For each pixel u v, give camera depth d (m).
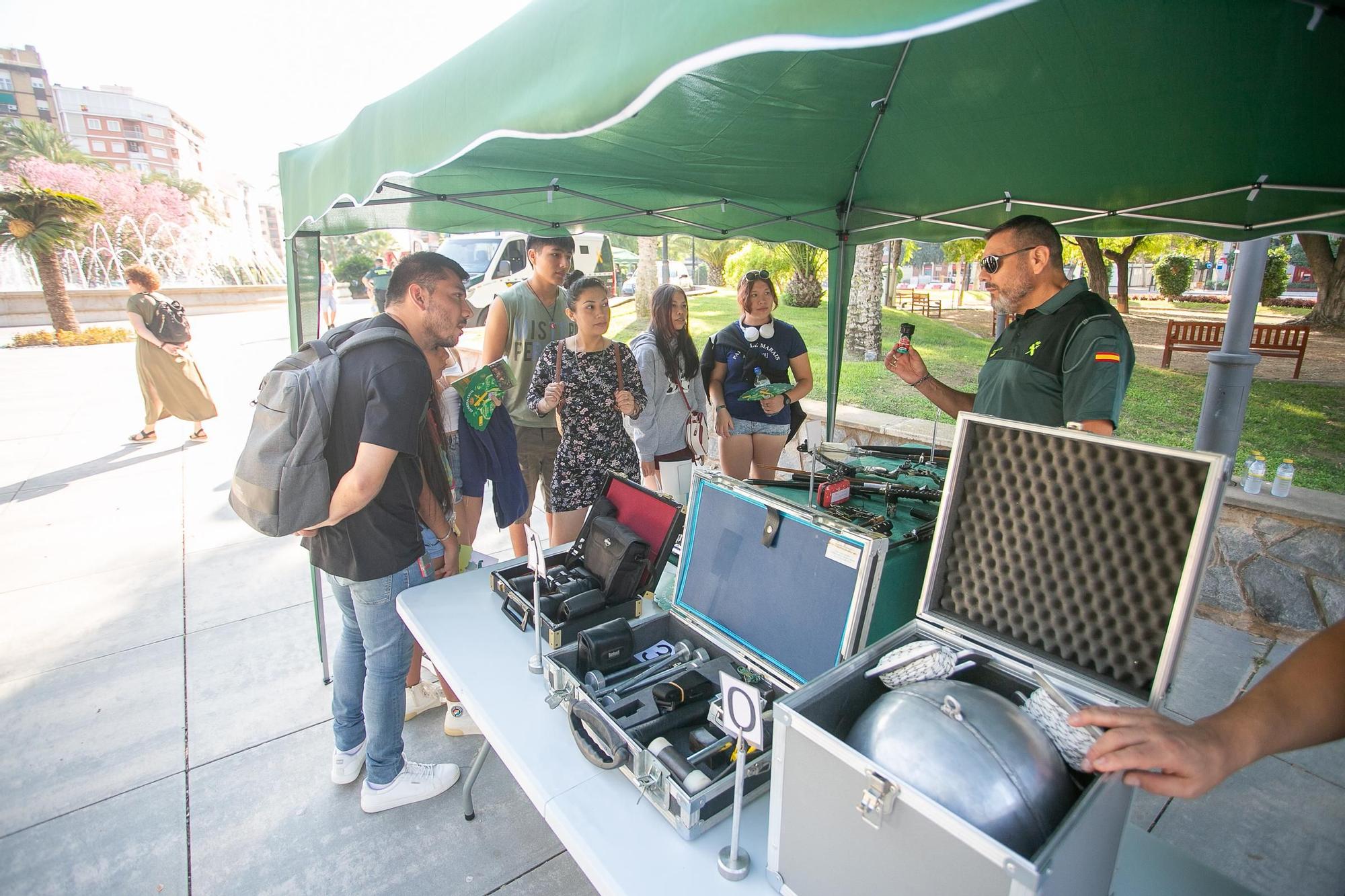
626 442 2.84
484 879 1.82
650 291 12.07
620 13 0.82
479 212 2.95
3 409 7.25
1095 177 2.24
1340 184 1.85
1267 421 5.69
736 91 1.79
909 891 0.73
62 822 2.00
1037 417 1.85
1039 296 1.89
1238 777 2.18
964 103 1.97
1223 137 1.79
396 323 1.65
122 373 9.42
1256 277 2.88
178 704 2.55
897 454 2.11
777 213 3.21
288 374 1.56
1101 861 0.79
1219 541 3.12
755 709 0.86
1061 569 0.97
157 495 4.76
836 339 3.73
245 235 51.69
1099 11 1.40
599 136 1.89
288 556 3.81
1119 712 0.73
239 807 2.05
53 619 3.15
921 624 1.11
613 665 1.39
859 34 0.59
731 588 1.41
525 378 3.07
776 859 0.90
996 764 0.72
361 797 2.07
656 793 1.04
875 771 0.73
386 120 1.43
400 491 1.76
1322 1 1.00
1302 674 0.73
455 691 1.42
